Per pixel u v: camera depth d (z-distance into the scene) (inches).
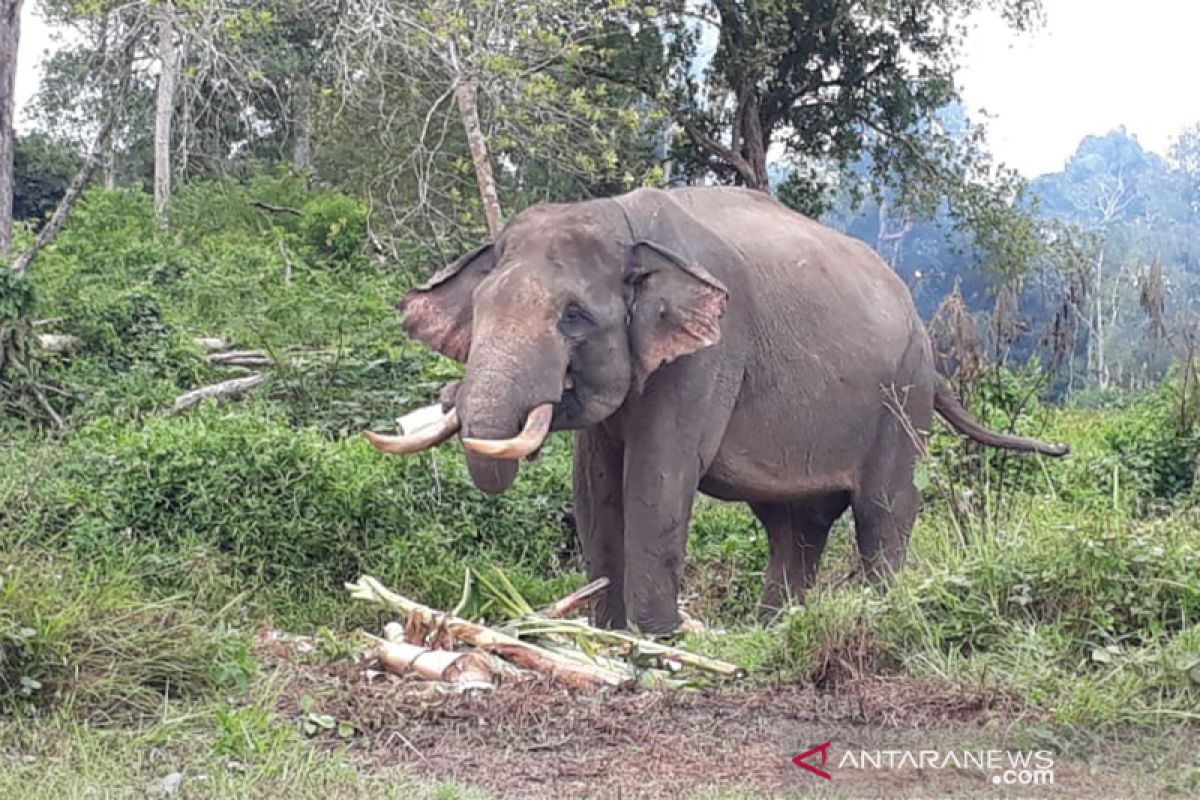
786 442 392.2
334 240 895.7
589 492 381.1
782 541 430.0
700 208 399.2
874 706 283.1
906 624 317.4
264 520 398.9
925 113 1075.9
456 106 705.6
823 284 403.5
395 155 742.5
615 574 380.2
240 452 414.3
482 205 686.5
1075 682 291.0
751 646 327.9
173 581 375.2
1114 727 269.6
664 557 358.9
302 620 378.0
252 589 386.6
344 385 535.2
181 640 293.4
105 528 386.6
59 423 498.6
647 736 270.2
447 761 257.0
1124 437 560.7
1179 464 542.9
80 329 580.7
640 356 347.3
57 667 275.7
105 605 297.1
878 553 414.9
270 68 1007.0
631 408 359.6
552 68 690.8
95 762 247.8
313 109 914.1
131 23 757.9
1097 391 811.4
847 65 1042.7
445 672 300.8
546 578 438.9
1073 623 321.1
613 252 348.2
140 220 990.4
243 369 601.3
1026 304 1069.1
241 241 943.7
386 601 330.6
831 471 405.7
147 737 259.6
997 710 281.3
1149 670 293.7
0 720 265.0
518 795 239.6
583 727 274.4
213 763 248.7
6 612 278.7
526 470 469.7
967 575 335.6
